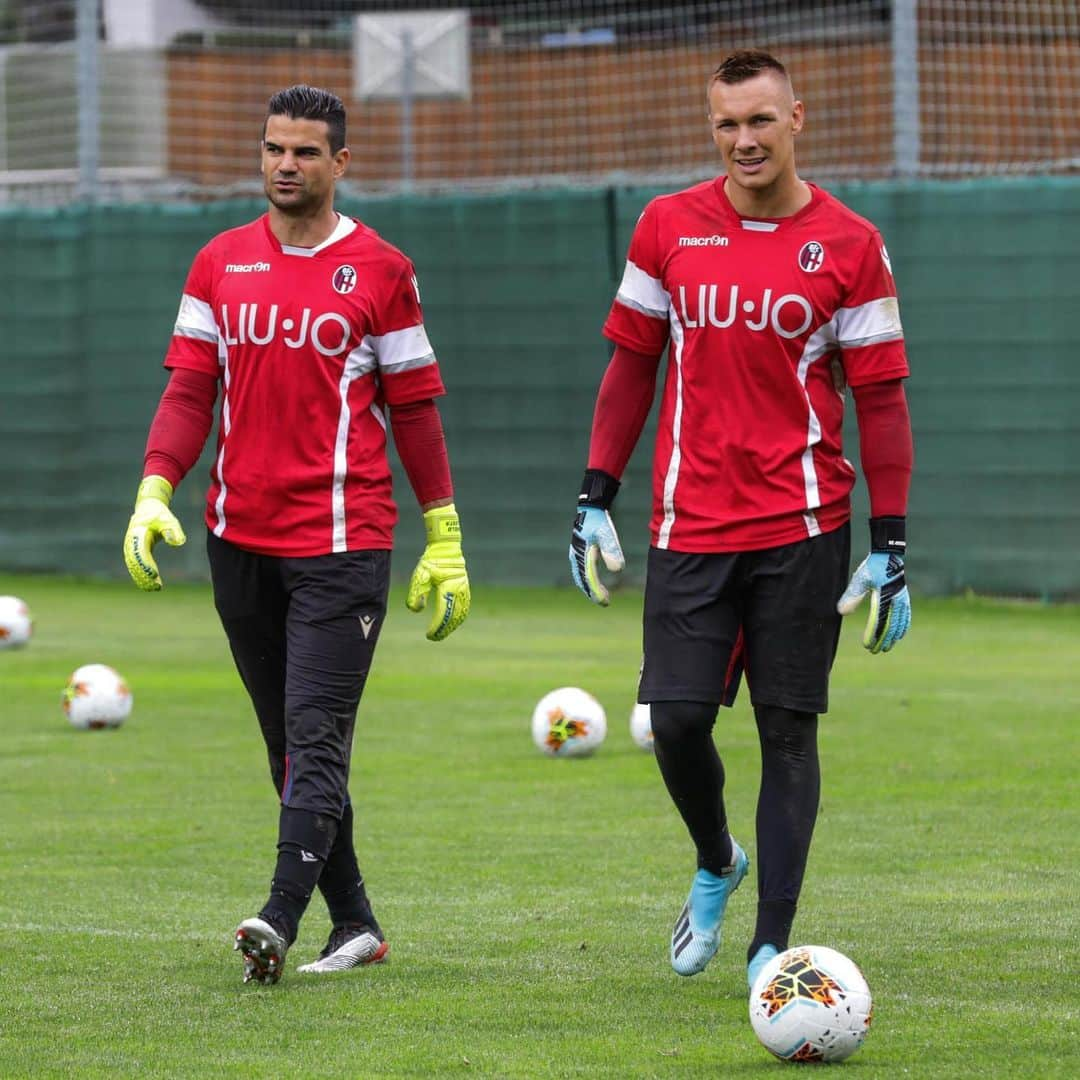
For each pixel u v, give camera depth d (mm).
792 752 18203
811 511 18016
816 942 20109
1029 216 59000
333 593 19141
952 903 22125
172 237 65625
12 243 66812
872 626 18359
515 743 35750
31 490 67500
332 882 19422
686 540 18188
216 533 19578
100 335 66375
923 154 63312
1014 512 59812
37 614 59094
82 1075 15211
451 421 64500
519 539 64562
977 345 59625
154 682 44438
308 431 19156
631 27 70688
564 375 63625
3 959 19547
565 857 25281
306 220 19250
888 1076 15031
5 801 29641
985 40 62094
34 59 72125
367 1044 16156
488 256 63844
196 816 28391
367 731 37188
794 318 17859
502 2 75188
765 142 17609
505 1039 16344
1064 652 50250
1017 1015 17016
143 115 71375
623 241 62688
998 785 30781
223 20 78750
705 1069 15328
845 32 61750
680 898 22719
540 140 70062
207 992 18125
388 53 65562
